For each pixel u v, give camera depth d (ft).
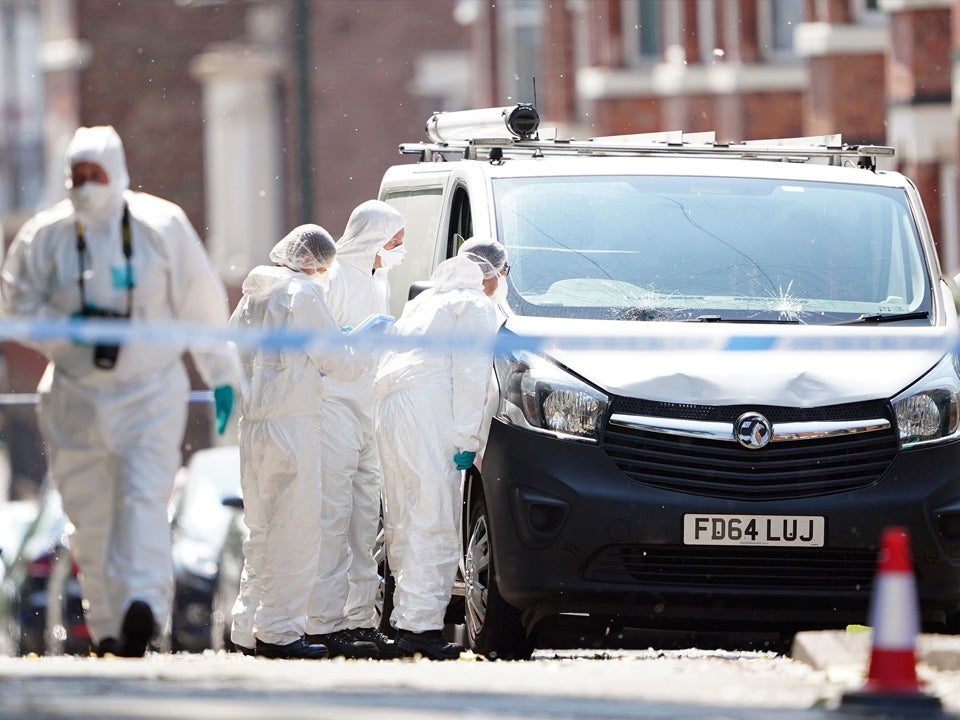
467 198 134.92
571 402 117.08
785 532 116.37
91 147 103.50
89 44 473.26
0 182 484.33
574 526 115.55
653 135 150.92
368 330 124.57
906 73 281.13
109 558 104.42
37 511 204.03
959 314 136.05
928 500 117.91
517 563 116.98
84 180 103.50
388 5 492.54
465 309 122.11
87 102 472.85
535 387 118.11
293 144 484.33
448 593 124.77
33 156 483.10
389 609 139.74
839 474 117.70
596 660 113.80
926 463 118.62
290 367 123.13
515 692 93.15
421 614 123.75
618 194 132.16
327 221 489.26
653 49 384.27
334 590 135.33
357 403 135.74
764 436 116.67
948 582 118.73
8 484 260.01
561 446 116.78
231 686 91.61
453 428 122.72
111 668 98.32
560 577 115.85
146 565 104.01
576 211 130.62
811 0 314.96
